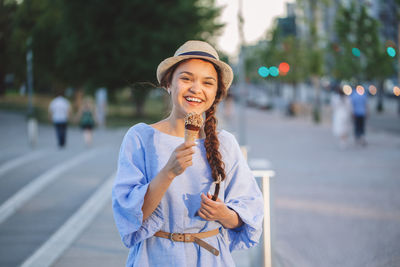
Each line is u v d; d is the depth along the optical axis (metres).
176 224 2.15
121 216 2.09
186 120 1.97
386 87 49.66
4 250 5.30
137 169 2.16
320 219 6.48
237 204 2.22
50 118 29.70
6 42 33.59
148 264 2.16
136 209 2.02
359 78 30.53
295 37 38.78
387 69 29.73
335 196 7.93
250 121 31.47
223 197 2.23
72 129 24.98
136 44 28.31
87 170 10.98
